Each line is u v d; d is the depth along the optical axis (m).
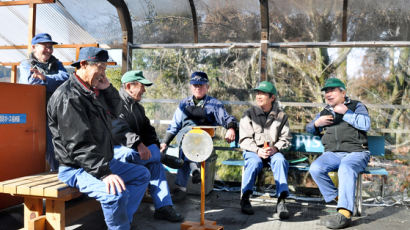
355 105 4.31
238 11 5.47
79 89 2.87
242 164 4.38
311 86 5.44
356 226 3.75
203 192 3.44
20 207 3.89
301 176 5.45
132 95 3.99
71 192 2.95
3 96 3.54
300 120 5.50
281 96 5.52
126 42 5.67
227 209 4.32
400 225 3.79
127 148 3.81
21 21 5.92
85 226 3.57
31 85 3.86
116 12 5.78
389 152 5.21
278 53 5.48
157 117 5.81
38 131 3.97
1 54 6.49
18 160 3.72
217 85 5.64
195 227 3.37
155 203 3.84
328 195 4.18
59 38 6.16
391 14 5.14
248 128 4.50
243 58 5.54
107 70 6.52
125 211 2.93
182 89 5.73
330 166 4.14
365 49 5.25
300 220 3.93
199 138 3.32
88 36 5.99
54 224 2.99
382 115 5.23
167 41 5.75
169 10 5.65
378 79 5.23
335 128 4.30
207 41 5.65
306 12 5.31
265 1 5.05
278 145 4.38
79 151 2.79
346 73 5.32
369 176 5.22
